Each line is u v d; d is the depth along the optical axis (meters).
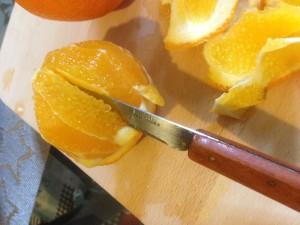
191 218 0.17
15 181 0.24
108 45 0.16
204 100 0.17
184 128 0.14
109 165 0.18
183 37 0.16
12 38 0.20
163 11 0.17
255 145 0.16
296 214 0.15
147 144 0.17
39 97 0.16
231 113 0.16
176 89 0.17
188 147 0.14
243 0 0.16
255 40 0.15
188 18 0.16
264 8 0.15
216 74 0.16
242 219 0.16
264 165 0.13
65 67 0.16
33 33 0.20
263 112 0.16
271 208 0.16
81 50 0.16
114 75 0.16
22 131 0.23
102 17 0.18
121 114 0.16
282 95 0.16
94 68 0.16
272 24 0.14
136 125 0.16
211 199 0.16
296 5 0.14
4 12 0.24
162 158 0.17
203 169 0.16
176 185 0.17
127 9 0.18
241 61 0.15
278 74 0.15
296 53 0.14
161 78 0.17
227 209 0.16
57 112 0.16
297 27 0.14
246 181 0.13
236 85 0.15
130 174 0.17
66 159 0.23
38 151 0.23
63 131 0.16
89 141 0.16
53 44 0.19
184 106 0.17
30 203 0.23
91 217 0.23
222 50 0.15
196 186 0.17
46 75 0.16
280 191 0.13
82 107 0.16
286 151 0.16
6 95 0.20
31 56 0.20
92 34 0.19
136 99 0.16
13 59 0.20
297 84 0.16
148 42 0.18
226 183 0.16
